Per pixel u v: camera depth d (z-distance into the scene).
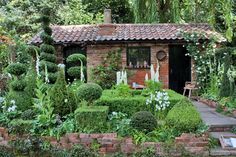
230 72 12.46
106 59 15.64
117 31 16.38
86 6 23.95
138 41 15.35
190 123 8.05
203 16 19.80
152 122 8.16
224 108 11.36
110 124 8.43
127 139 8.00
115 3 25.45
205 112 11.44
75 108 9.13
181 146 7.79
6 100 9.50
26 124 8.50
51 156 7.82
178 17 19.45
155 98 9.05
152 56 15.55
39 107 8.77
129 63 15.64
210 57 15.14
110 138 8.05
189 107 8.27
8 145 8.23
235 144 8.02
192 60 15.62
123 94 9.88
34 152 7.93
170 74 16.73
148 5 19.03
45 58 11.16
